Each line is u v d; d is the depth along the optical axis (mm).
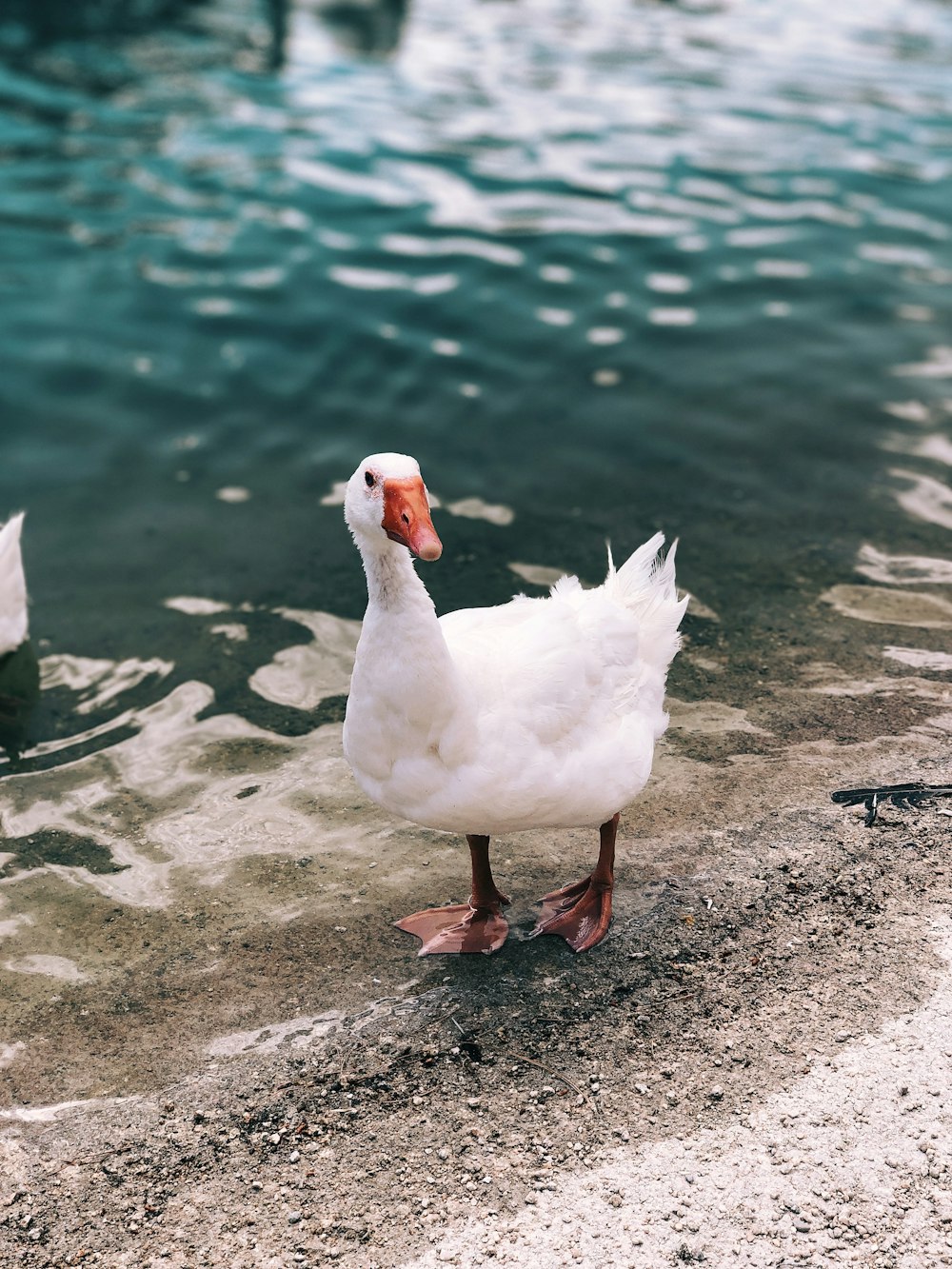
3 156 4473
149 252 3941
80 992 2004
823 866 2102
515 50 6023
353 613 2680
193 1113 1855
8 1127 1852
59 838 2236
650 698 2029
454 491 2980
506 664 1910
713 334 3641
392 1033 1928
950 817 2168
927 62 6031
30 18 5980
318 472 3061
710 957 1991
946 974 1939
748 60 5992
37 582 2764
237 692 2504
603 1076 1857
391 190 4406
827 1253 1672
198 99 5121
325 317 3668
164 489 3008
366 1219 1734
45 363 3418
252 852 2201
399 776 1910
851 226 4301
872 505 2916
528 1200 1736
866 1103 1800
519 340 3598
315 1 6660
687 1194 1729
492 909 2070
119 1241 1736
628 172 4629
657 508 2926
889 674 2463
